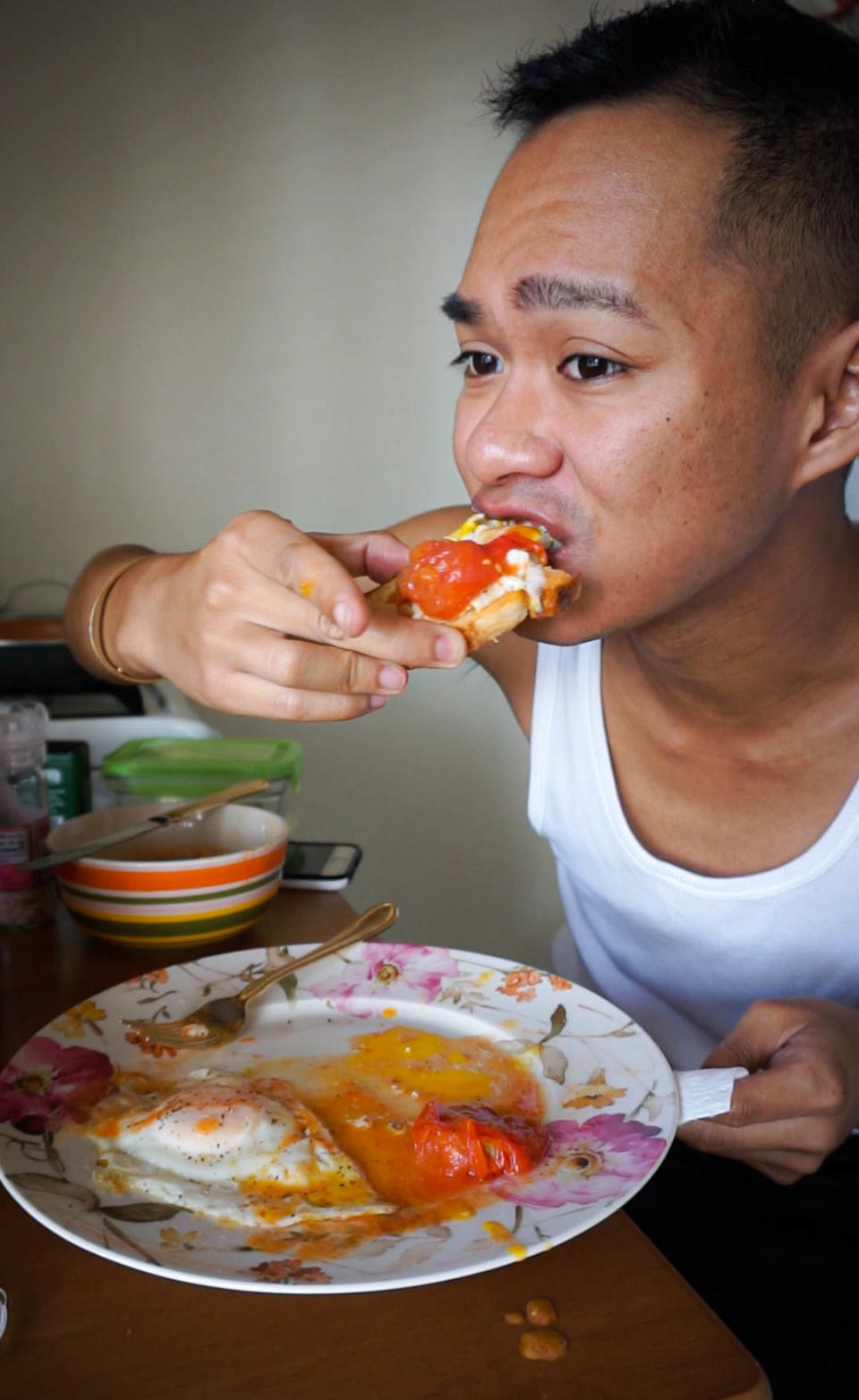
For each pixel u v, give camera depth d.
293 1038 0.98
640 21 0.92
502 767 3.13
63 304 2.63
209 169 2.66
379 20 2.70
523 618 0.88
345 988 1.06
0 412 2.64
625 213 0.83
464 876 3.16
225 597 0.91
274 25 2.64
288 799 1.47
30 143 2.55
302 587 0.84
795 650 1.15
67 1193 0.75
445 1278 0.67
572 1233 0.71
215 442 2.78
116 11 2.54
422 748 3.05
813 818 1.24
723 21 0.87
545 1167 0.80
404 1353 0.65
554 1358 0.65
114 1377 0.63
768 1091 0.91
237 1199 0.75
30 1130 0.82
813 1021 1.00
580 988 1.04
